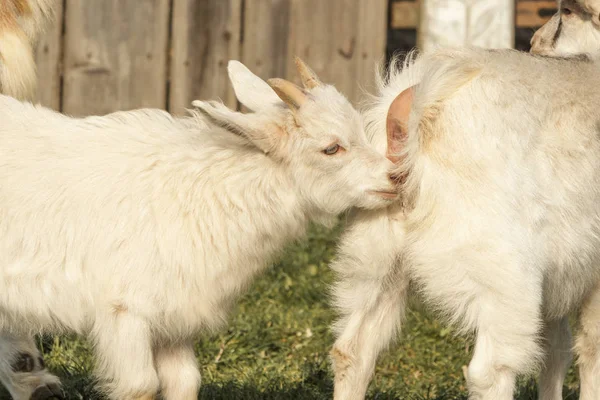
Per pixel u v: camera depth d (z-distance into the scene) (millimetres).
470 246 6133
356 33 11172
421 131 6195
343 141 6242
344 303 6680
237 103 11352
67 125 6508
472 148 6117
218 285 6441
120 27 11289
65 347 8000
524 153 6172
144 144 6414
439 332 8797
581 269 6547
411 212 6293
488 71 6211
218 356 8211
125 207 6242
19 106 6559
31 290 6273
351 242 6566
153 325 6312
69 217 6242
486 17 10414
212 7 11273
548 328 7039
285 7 11258
